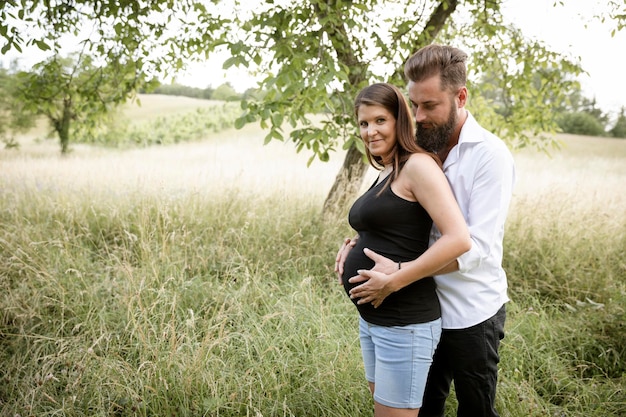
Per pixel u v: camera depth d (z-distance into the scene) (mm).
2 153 18156
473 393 1768
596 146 25359
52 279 3316
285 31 3693
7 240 4098
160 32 4504
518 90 5578
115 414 2350
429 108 1635
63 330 2934
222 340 2586
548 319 3309
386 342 1641
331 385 2420
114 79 4699
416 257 1614
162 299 3035
